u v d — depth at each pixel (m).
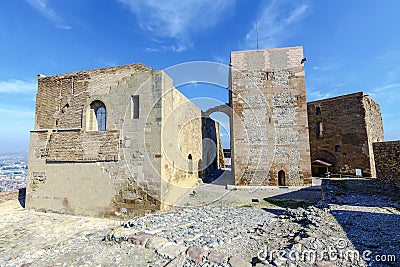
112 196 10.73
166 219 7.67
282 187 13.80
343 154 20.12
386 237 5.24
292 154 14.48
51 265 4.70
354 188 12.94
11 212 11.95
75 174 11.56
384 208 8.27
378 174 14.10
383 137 24.41
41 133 12.84
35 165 12.61
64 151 11.98
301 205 10.59
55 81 13.39
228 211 9.26
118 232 6.15
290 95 14.96
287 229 6.28
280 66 15.30
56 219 10.62
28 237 8.45
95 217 10.84
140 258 4.74
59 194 11.74
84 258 4.91
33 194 12.38
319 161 20.47
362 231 5.68
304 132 14.50
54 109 13.16
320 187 13.59
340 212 7.66
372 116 21.23
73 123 12.40
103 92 11.95
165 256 4.68
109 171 10.92
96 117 12.30
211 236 5.82
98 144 11.30
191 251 4.72
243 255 4.70
